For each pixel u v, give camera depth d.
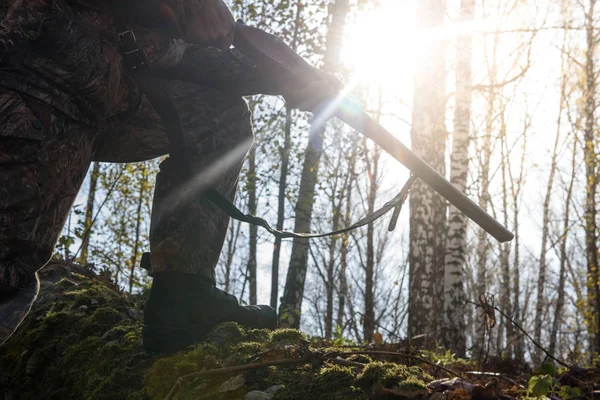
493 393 1.41
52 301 2.73
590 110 19.88
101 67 1.40
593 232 17.16
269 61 1.74
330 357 1.74
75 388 2.00
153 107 1.58
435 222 11.34
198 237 1.72
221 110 1.79
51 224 1.38
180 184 1.69
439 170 11.61
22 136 1.25
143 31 1.56
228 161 1.79
